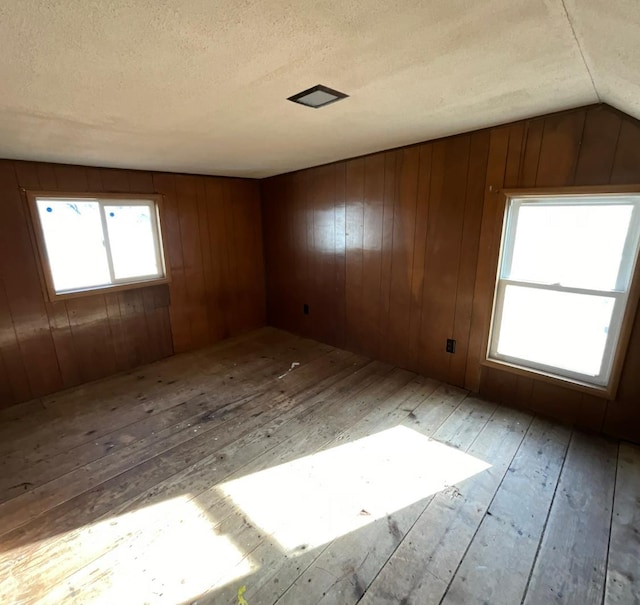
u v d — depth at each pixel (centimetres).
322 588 140
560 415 252
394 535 163
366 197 331
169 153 272
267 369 346
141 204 346
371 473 203
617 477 197
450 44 122
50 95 147
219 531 167
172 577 146
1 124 180
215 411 272
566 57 136
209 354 388
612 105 194
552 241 238
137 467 212
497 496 185
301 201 397
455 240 278
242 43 113
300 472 205
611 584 140
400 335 333
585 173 212
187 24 100
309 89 156
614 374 223
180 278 383
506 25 110
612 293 219
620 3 91
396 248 319
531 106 201
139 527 170
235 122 201
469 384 294
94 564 152
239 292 446
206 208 397
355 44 119
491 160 247
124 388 312
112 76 132
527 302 255
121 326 343
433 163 278
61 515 178
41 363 299
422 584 141
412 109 195
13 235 275
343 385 309
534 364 259
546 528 165
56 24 96
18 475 206
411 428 245
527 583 141
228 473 205
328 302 396
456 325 292
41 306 294
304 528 168
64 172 292
